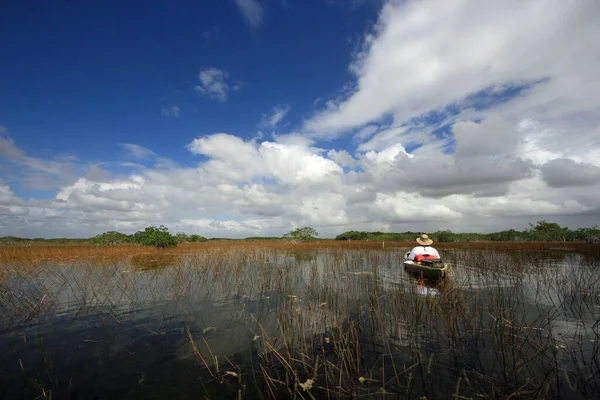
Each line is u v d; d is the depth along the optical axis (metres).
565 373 4.40
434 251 12.72
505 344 5.36
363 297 8.69
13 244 33.28
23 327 6.48
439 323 6.42
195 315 7.25
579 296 8.48
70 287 10.20
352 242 36.09
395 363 4.79
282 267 14.60
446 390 4.04
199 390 4.11
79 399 3.91
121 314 7.34
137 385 4.23
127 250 23.14
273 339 5.81
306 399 3.89
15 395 4.01
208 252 20.81
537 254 18.55
